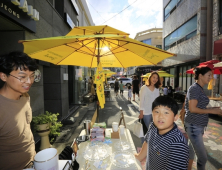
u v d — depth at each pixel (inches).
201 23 330.6
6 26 112.6
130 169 53.6
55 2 220.2
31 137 54.2
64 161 47.2
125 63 96.4
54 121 121.9
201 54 334.0
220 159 109.7
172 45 510.3
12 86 42.8
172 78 547.5
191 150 84.0
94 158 59.1
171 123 41.4
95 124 85.8
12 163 46.3
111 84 936.9
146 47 63.1
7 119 43.5
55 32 190.7
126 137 81.8
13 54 42.6
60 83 201.2
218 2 275.3
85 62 102.0
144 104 114.3
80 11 446.0
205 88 308.5
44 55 69.1
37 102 144.9
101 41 87.5
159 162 42.0
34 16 124.3
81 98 398.9
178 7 450.6
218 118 217.2
